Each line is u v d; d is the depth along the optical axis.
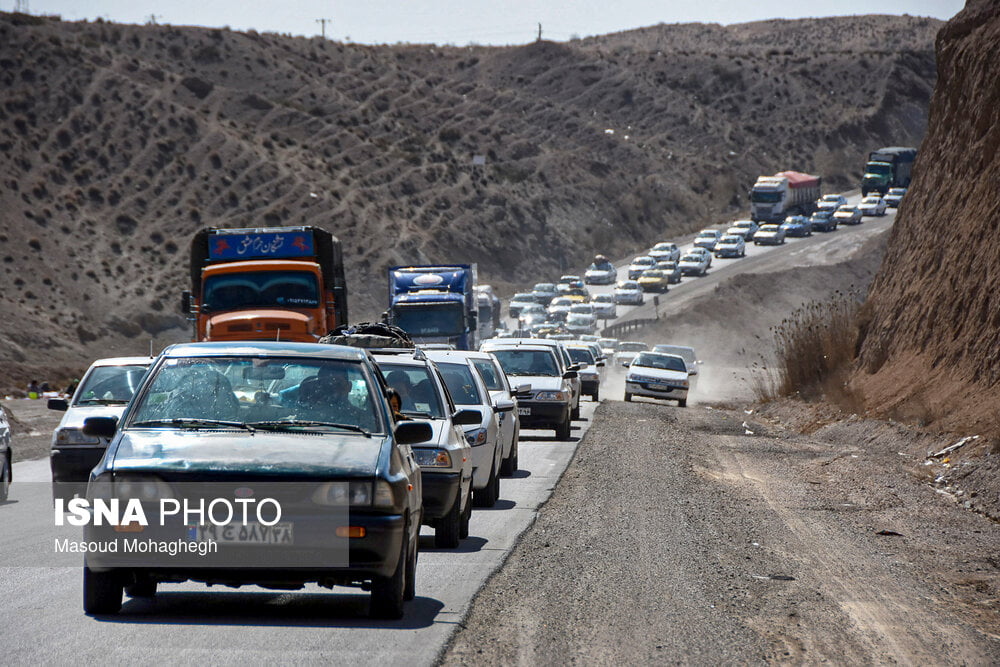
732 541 45.97
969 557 46.03
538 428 91.31
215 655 25.17
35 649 25.47
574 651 27.27
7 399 164.88
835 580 38.78
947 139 127.88
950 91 129.75
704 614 32.25
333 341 56.69
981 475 66.94
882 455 83.06
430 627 28.70
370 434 30.22
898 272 128.88
